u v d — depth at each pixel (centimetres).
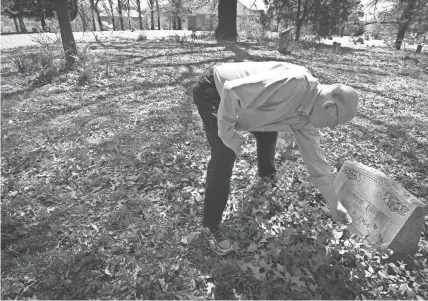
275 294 208
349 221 233
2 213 282
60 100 599
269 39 1872
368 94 700
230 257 240
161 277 221
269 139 292
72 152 395
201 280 221
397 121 529
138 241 254
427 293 206
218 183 220
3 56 1092
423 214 218
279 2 1950
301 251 234
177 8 1769
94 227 268
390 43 2012
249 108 185
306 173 346
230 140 199
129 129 471
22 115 520
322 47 1553
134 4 895
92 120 502
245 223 273
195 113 538
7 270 224
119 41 1680
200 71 847
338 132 480
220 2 1725
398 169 371
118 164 371
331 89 188
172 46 1410
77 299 205
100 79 744
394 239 224
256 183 328
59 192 317
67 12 802
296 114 205
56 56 920
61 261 231
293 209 287
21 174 351
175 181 335
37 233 262
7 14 2466
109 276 221
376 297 203
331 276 219
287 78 180
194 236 258
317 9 1839
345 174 287
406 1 1248
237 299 207
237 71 206
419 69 1052
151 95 633
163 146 416
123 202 302
